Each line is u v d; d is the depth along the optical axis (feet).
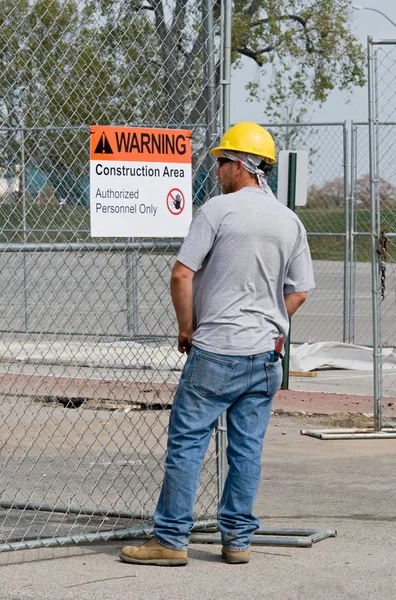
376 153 56.39
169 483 33.55
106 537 36.52
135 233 36.14
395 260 95.81
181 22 39.55
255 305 33.06
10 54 42.80
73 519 40.01
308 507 42.04
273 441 55.57
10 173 64.75
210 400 33.06
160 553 33.78
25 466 48.39
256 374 33.19
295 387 73.41
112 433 55.98
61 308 62.64
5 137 61.26
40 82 44.01
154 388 68.44
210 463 49.55
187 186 37.14
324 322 116.78
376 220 56.95
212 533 37.83
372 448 53.98
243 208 32.81
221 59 37.99
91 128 35.14
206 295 33.04
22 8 41.22
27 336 72.18
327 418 62.13
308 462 50.55
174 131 36.83
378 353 57.26
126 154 35.83
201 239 32.50
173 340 84.99
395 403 67.77
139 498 43.21
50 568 33.47
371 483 46.24
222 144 34.14
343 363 82.43
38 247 35.83
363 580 32.40
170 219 36.83
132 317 82.28
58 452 47.29
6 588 31.27
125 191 35.86
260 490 44.83
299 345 91.91
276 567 33.83
